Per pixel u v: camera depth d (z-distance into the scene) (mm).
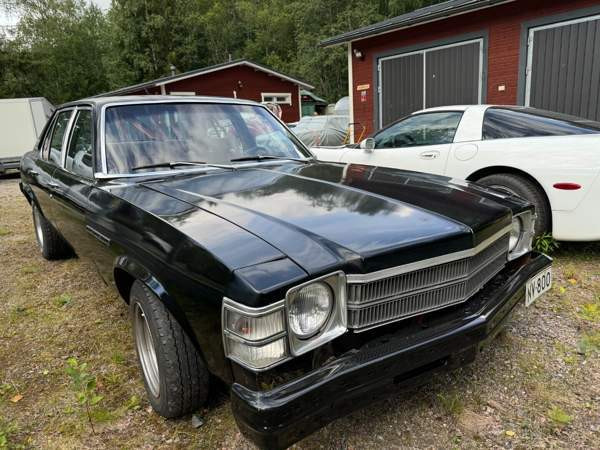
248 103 3352
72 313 3383
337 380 1481
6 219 7086
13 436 2090
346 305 1589
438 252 1728
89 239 2646
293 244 1621
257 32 48062
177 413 2051
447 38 9492
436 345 1693
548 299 3264
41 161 4051
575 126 3959
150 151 2725
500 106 4562
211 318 1576
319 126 13562
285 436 1399
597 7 7359
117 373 2561
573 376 2371
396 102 10844
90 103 2992
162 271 1819
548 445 1916
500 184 4098
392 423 2068
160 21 36000
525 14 8211
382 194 2158
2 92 28828
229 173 2643
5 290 3891
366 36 10570
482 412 2127
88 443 2029
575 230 3777
